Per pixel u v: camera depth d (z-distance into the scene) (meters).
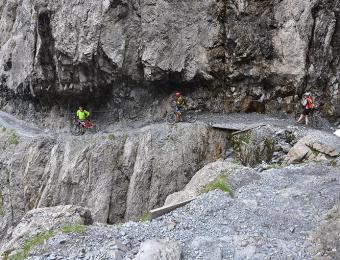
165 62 30.64
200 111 31.77
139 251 11.12
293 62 28.88
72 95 33.75
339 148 20.36
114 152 29.58
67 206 15.41
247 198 15.62
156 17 30.52
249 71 30.50
